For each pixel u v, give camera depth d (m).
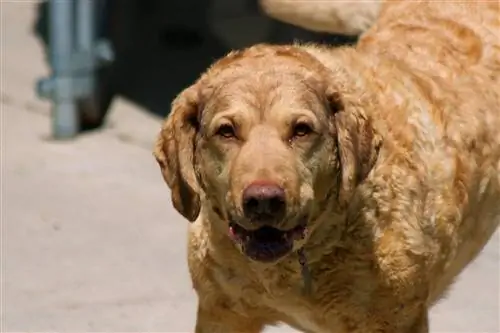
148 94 15.18
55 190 11.81
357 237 6.30
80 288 9.54
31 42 17.11
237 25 17.12
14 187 11.88
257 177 5.60
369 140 6.20
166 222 10.97
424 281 6.67
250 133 5.86
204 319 6.68
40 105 14.80
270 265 6.28
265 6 9.16
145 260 10.09
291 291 6.36
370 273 6.37
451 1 8.03
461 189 6.91
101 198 11.59
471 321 8.96
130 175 12.32
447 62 7.40
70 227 10.84
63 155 12.95
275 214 5.60
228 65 6.24
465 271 9.90
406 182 6.49
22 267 9.95
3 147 13.22
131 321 8.97
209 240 6.37
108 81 15.01
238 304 6.52
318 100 6.05
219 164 5.98
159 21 18.02
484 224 7.46
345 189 6.08
